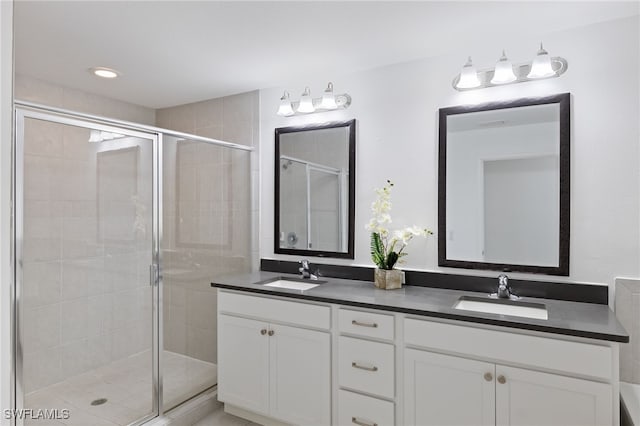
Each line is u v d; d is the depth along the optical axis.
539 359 1.74
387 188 2.68
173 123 3.70
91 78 2.91
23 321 1.83
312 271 2.99
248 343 2.55
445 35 2.27
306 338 2.33
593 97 2.13
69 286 2.04
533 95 2.28
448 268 2.52
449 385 1.94
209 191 2.88
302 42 2.34
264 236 3.26
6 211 0.41
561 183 2.18
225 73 2.84
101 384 2.19
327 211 2.94
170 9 1.93
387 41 2.34
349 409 2.20
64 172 2.00
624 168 2.06
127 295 2.33
